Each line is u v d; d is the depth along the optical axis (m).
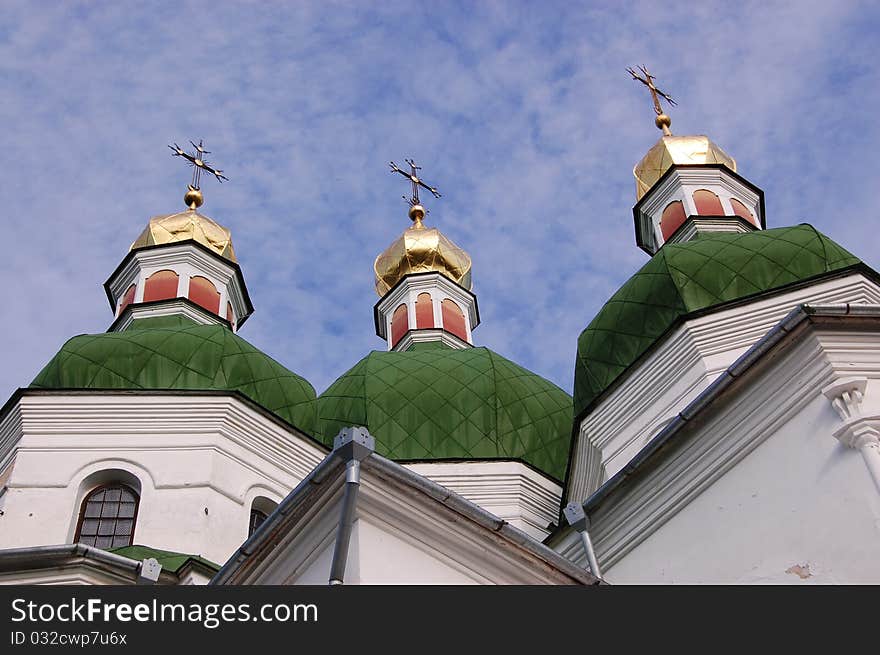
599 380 21.75
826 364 14.16
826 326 14.39
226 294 30.55
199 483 20.78
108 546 20.12
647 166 30.95
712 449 15.09
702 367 19.88
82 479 20.84
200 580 18.06
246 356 23.59
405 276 36.62
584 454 21.75
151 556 18.61
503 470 25.78
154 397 21.97
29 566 16.23
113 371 22.66
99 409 21.81
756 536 14.04
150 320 28.48
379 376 28.14
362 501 11.77
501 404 27.05
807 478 13.80
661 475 15.60
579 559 16.69
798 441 14.12
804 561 13.34
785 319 14.41
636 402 20.78
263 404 22.97
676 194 29.84
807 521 13.55
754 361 14.65
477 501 25.41
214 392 22.06
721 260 21.53
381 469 11.82
